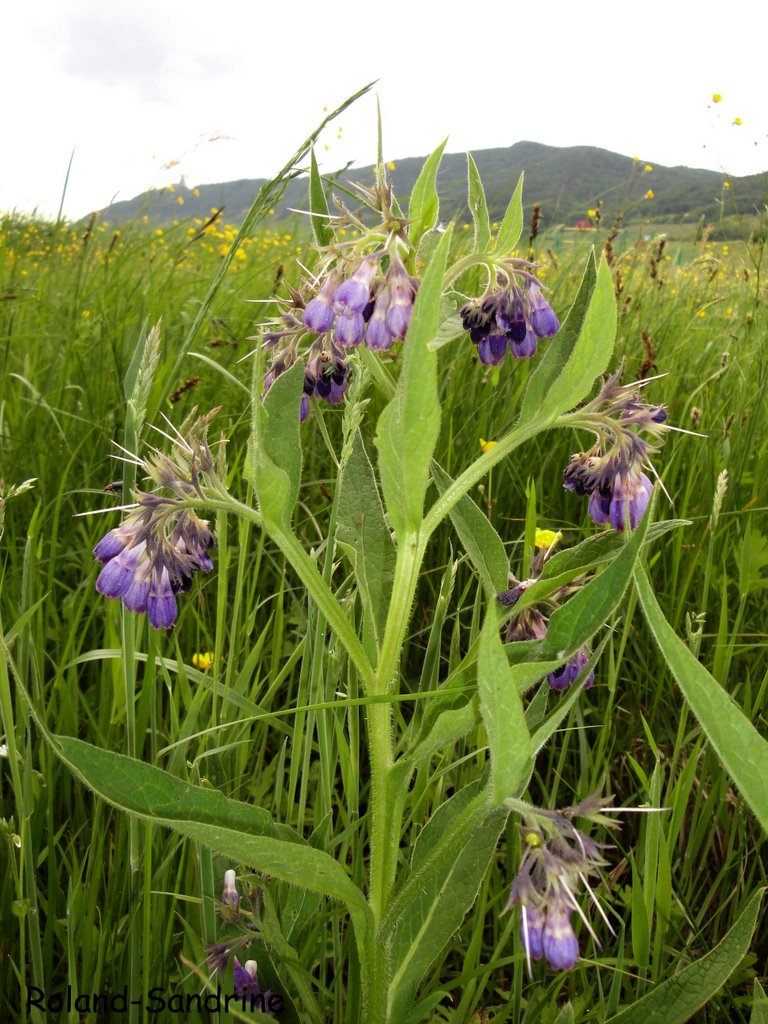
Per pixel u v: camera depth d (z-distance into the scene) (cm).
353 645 204
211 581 377
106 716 298
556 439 452
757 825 289
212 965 209
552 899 166
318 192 241
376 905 213
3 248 775
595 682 347
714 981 183
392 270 195
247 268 812
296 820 284
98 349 554
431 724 216
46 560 363
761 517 412
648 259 723
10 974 238
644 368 471
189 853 250
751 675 344
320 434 463
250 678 320
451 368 484
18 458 429
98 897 260
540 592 221
